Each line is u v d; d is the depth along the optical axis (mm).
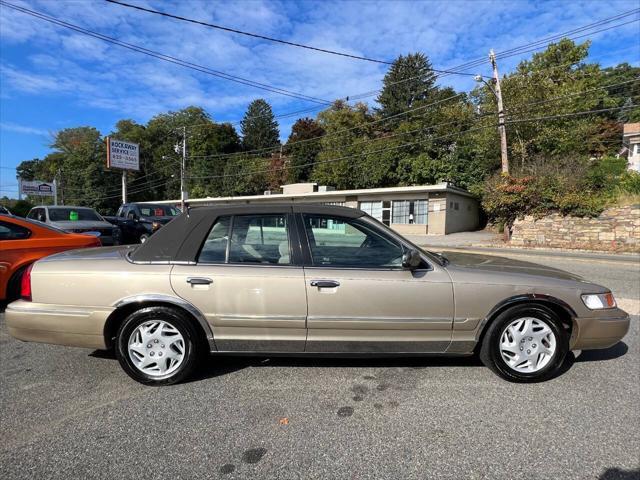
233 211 3510
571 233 17984
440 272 3404
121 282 3318
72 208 12477
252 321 3324
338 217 3479
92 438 2664
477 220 33188
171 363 3424
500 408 3064
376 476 2297
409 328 3367
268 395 3268
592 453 2508
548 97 24672
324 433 2729
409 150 38531
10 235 5586
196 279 3301
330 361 3947
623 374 3682
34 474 2307
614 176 21031
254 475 2305
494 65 20469
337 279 3297
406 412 3006
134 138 64438
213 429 2773
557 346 3469
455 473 2322
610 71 42500
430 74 47906
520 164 26000
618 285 8445
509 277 3443
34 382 3496
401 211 28547
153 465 2391
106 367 3814
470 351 3479
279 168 51188
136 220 15086
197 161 56281
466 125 34062
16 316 3418
